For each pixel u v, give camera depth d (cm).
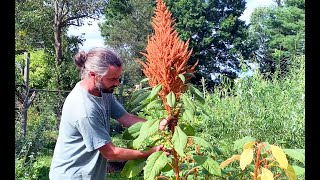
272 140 564
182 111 277
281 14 2828
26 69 973
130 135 284
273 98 652
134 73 2798
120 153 284
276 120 581
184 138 257
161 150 286
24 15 2236
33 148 863
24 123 939
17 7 2223
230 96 729
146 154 284
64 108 294
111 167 809
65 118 292
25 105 953
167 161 261
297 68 811
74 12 2411
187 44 260
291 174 254
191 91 271
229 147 488
